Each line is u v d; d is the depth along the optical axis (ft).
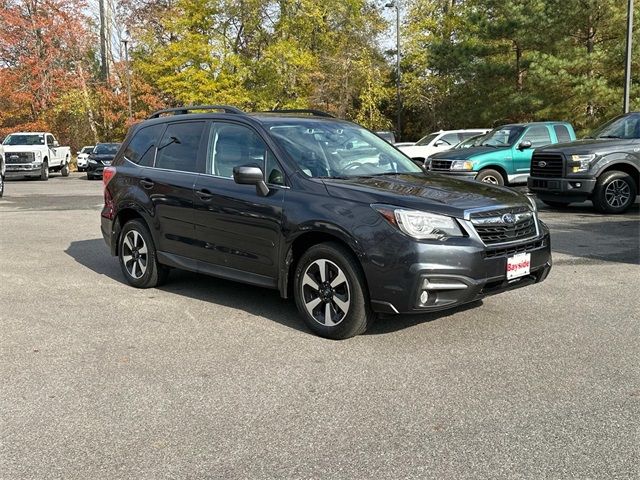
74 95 143.23
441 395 13.20
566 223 37.19
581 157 40.14
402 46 143.23
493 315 18.80
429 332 17.31
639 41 82.48
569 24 89.40
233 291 22.45
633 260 26.48
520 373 14.32
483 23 98.48
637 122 42.04
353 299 16.29
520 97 96.02
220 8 130.93
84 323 18.78
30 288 23.29
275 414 12.48
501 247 16.30
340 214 16.42
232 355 15.87
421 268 15.28
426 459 10.64
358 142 20.52
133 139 24.02
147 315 19.57
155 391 13.70
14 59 146.20
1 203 57.36
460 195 16.79
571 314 18.81
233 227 19.10
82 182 92.63
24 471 10.52
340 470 10.36
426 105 138.92
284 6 134.21
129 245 23.29
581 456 10.62
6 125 148.97
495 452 10.82
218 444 11.33
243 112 20.56
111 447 11.28
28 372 14.89
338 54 139.44
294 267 18.03
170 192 21.18
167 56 130.82
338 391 13.52
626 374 14.15
